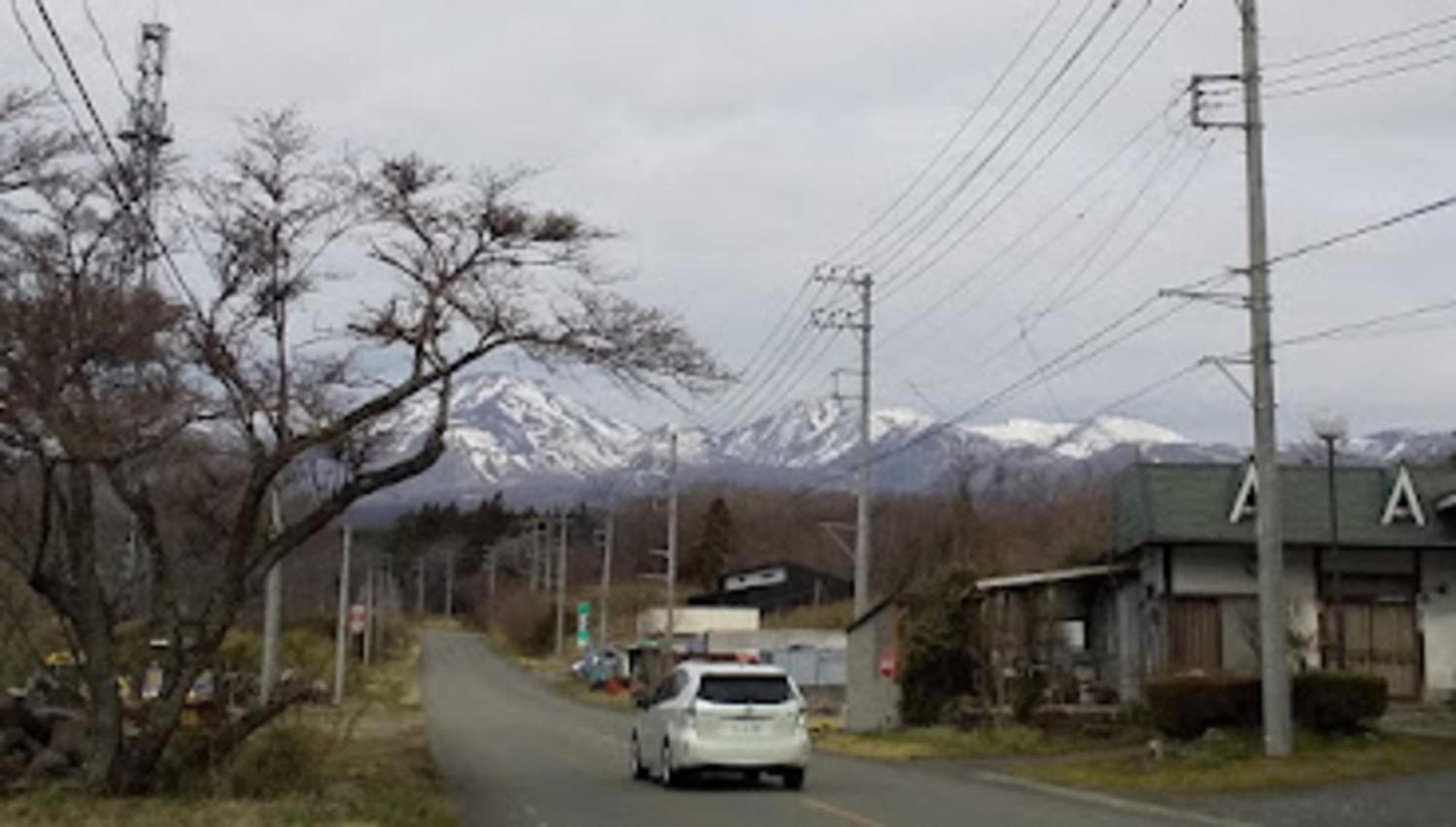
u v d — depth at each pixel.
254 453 19.77
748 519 107.69
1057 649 37.81
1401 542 33.44
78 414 17.31
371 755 28.95
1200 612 33.59
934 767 28.81
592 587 119.44
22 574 19.09
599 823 18.22
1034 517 68.50
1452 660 33.56
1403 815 19.25
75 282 17.53
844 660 54.62
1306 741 26.19
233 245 20.06
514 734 40.25
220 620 19.61
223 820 16.17
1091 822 18.61
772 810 19.80
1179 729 27.94
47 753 20.08
